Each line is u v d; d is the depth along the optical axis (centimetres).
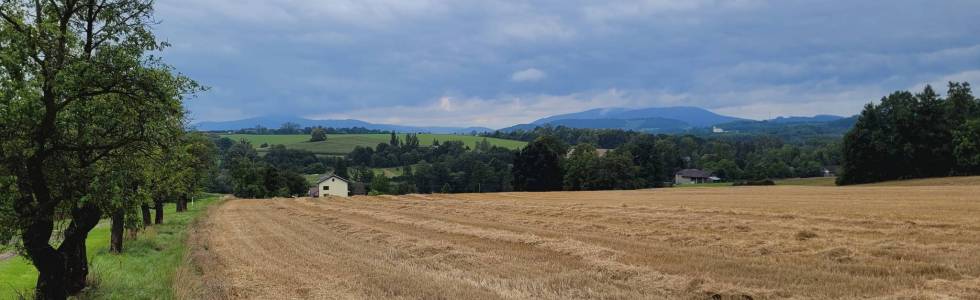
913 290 1129
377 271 1578
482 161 13850
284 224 3556
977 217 2408
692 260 1562
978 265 1338
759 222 2536
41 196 1312
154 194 2661
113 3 1394
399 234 2544
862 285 1188
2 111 1165
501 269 1555
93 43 1386
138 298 1501
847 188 6134
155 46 1423
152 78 1381
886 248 1650
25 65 1219
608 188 9825
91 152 1412
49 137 1316
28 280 1853
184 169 3150
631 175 10044
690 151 16912
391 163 15812
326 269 1681
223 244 2561
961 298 1059
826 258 1563
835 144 14375
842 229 2192
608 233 2408
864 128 8419
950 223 2195
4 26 1207
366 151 16125
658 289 1253
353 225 3166
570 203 4525
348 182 12850
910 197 4178
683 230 2378
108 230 3666
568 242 1966
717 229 2377
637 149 11531
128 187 1449
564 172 10475
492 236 2295
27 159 1272
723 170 13338
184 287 1529
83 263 1588
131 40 1391
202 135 4103
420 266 1688
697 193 6209
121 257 2300
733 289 1189
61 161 1355
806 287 1187
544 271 1502
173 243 2838
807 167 13025
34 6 1306
